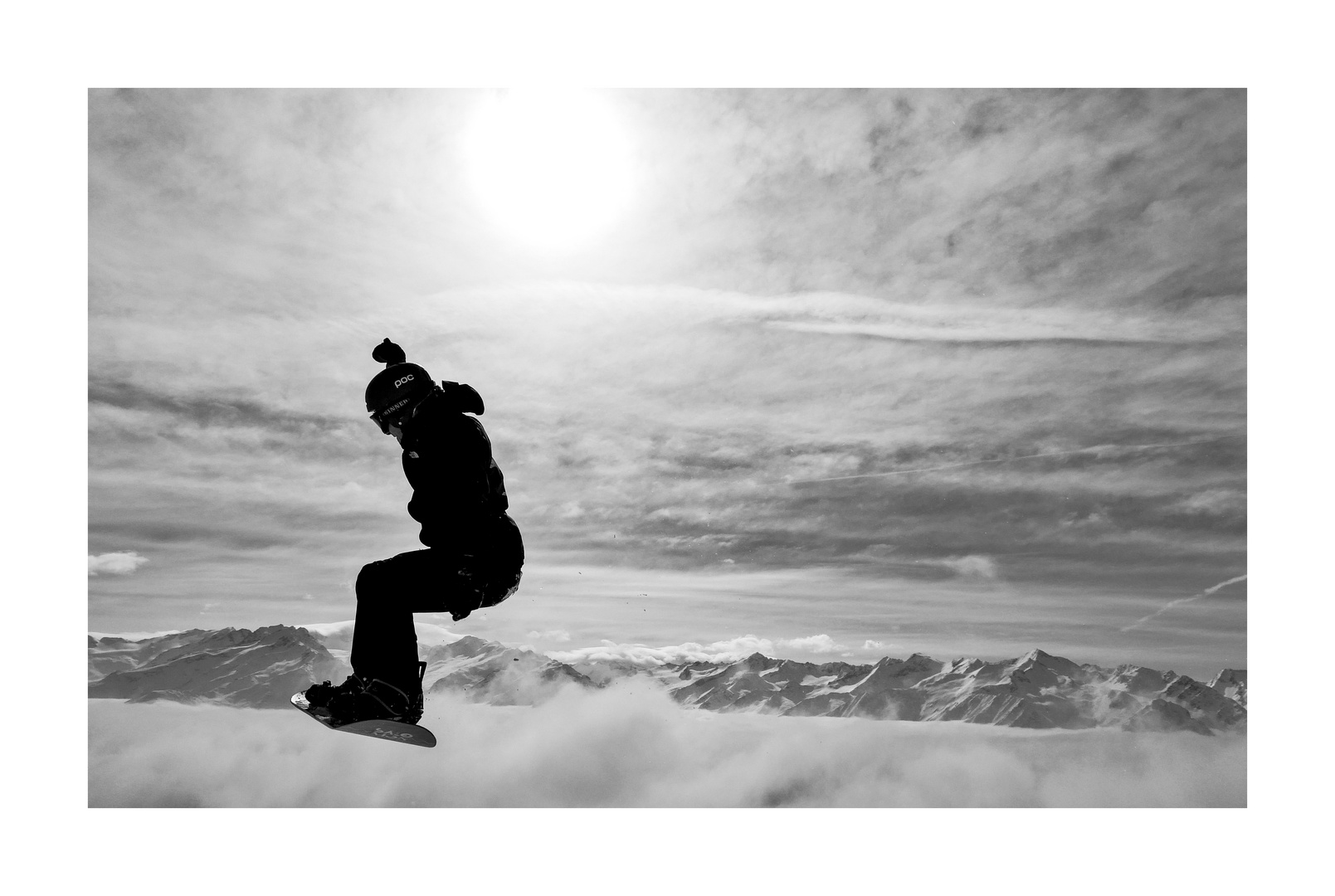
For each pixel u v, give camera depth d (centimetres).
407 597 304
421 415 309
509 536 314
